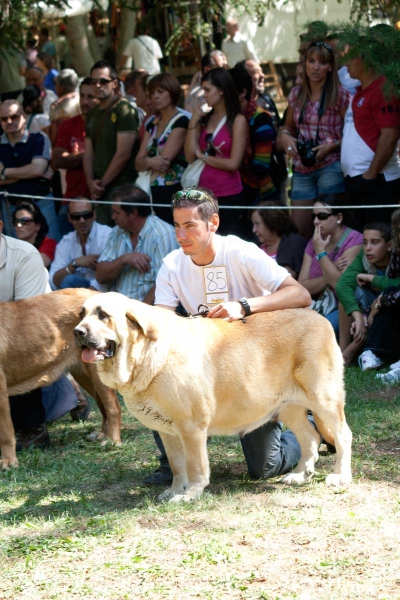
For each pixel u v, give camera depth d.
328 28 8.59
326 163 9.27
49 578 4.06
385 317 8.15
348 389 7.49
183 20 13.44
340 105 9.20
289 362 5.07
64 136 11.09
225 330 5.01
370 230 8.30
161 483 5.43
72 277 9.14
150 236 8.80
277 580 3.89
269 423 5.25
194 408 4.84
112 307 4.63
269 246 9.05
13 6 11.17
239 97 9.16
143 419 4.93
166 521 4.65
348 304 8.39
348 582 3.84
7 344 6.11
